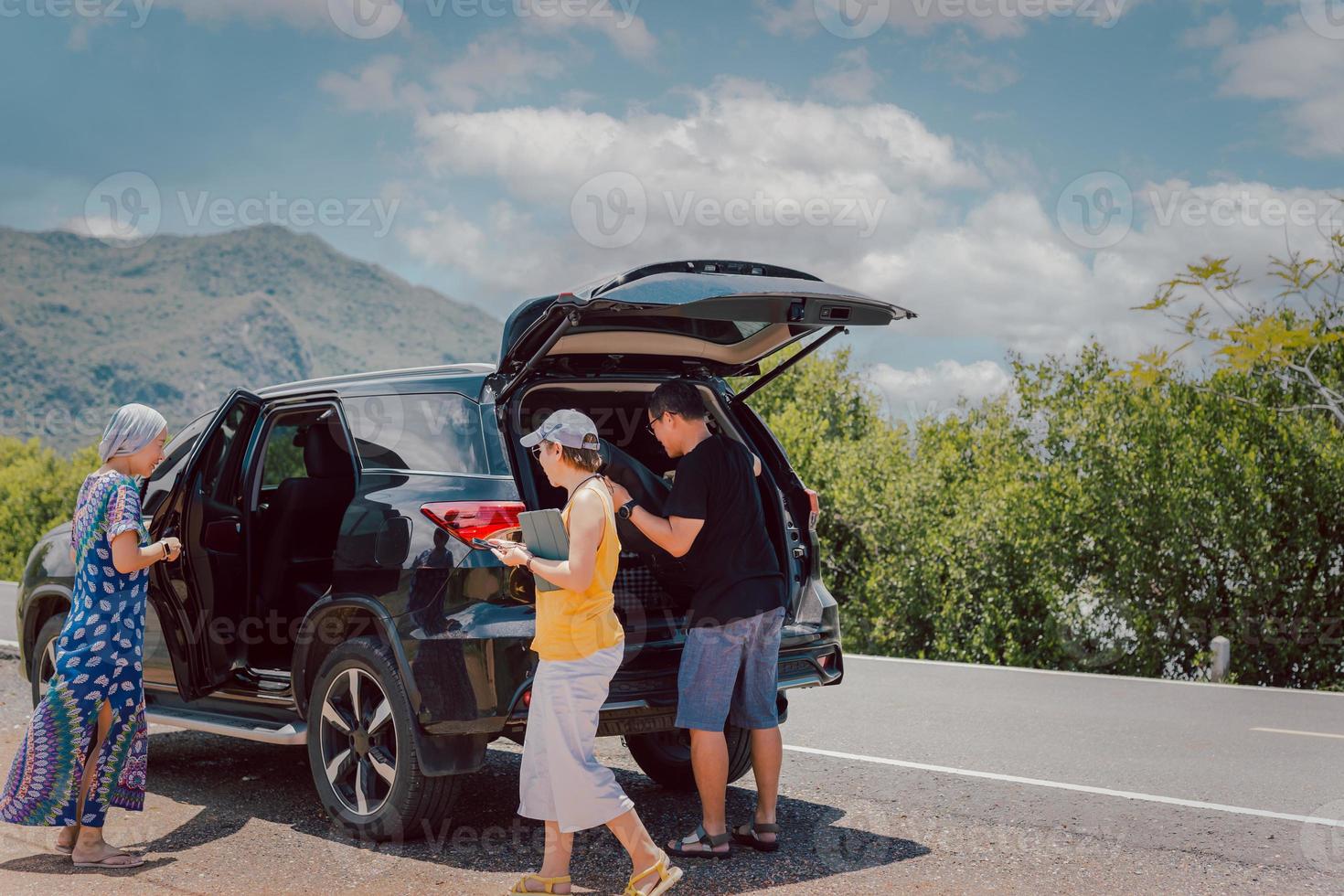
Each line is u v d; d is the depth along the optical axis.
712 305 4.69
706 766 4.62
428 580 4.56
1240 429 13.59
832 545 17.09
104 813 4.56
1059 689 9.84
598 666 4.13
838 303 4.98
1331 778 6.16
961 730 7.64
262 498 6.90
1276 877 4.40
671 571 4.99
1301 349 13.30
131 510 4.61
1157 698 9.37
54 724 4.50
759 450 5.62
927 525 15.70
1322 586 13.26
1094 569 14.24
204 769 6.22
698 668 4.59
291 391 5.71
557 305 4.52
